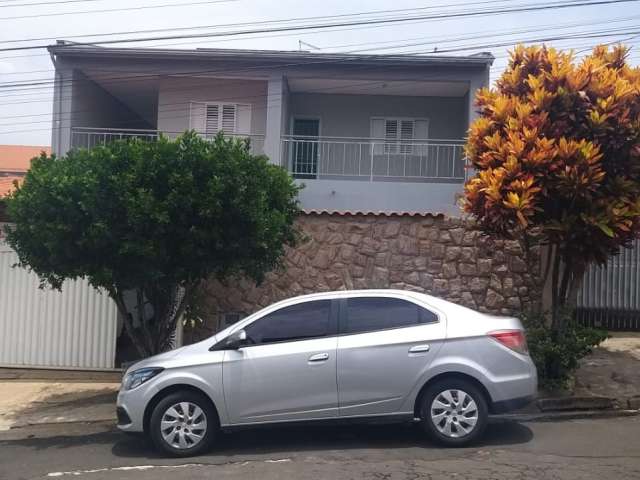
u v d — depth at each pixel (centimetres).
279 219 857
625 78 917
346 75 1495
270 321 706
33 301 1075
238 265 848
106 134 1497
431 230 1106
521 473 595
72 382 1046
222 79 1543
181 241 823
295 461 650
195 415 683
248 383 680
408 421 684
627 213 841
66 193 788
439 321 698
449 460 637
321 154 1670
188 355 693
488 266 1098
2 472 651
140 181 799
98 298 1075
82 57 1498
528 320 928
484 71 1491
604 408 844
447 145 1462
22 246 845
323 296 715
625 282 1171
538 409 838
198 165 815
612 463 624
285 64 1491
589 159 830
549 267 992
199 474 618
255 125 1602
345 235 1112
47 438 789
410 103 1677
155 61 1502
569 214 873
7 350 1075
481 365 679
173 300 952
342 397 679
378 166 1670
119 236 801
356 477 592
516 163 848
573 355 877
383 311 705
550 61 916
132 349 1101
